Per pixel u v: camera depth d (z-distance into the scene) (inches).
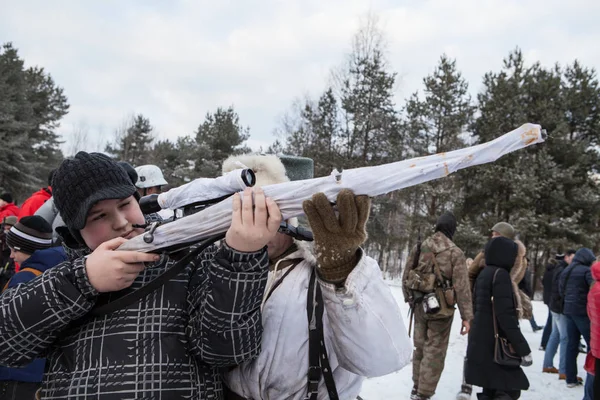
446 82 973.8
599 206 905.5
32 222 124.6
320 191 42.9
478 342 162.4
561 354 234.5
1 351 49.4
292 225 61.1
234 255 46.4
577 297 217.2
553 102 965.8
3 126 1177.4
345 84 906.1
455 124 946.7
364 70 903.7
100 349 50.4
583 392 215.3
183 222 46.7
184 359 52.6
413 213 925.2
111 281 47.7
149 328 51.6
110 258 47.3
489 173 908.6
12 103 1225.4
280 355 57.6
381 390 204.8
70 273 49.3
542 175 903.7
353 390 61.9
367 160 871.7
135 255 47.3
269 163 66.7
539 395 210.2
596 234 933.8
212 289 48.0
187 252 51.6
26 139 1226.6
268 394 59.1
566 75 1055.0
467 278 181.3
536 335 357.4
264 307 59.2
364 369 54.1
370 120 853.8
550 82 973.2
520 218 864.9
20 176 1193.4
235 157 70.2
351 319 50.3
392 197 892.6
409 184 40.6
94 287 48.1
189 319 54.1
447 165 39.2
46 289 48.5
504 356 157.5
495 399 161.8
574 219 870.4
